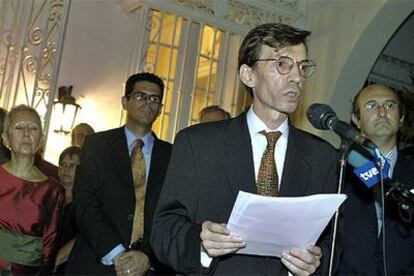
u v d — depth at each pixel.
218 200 1.91
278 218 1.64
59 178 3.92
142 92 3.30
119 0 5.64
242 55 2.02
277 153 1.99
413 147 5.45
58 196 2.99
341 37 5.83
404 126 5.91
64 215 3.42
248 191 1.90
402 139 5.88
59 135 5.16
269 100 1.92
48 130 5.00
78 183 3.09
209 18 5.64
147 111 3.29
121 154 3.17
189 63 5.62
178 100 5.52
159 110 3.39
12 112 2.97
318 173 1.98
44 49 5.22
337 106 5.83
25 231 2.81
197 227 1.81
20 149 2.90
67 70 5.34
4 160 3.29
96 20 5.54
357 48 5.70
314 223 1.68
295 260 1.72
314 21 6.14
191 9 5.57
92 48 5.48
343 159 1.80
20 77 5.16
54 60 5.17
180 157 1.98
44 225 2.89
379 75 6.49
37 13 5.28
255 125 2.02
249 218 1.64
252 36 1.98
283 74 1.89
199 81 5.82
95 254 2.99
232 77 5.75
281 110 1.90
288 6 6.09
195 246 1.77
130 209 3.06
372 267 2.45
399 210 2.21
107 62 5.54
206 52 5.79
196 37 5.68
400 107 2.76
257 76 1.96
